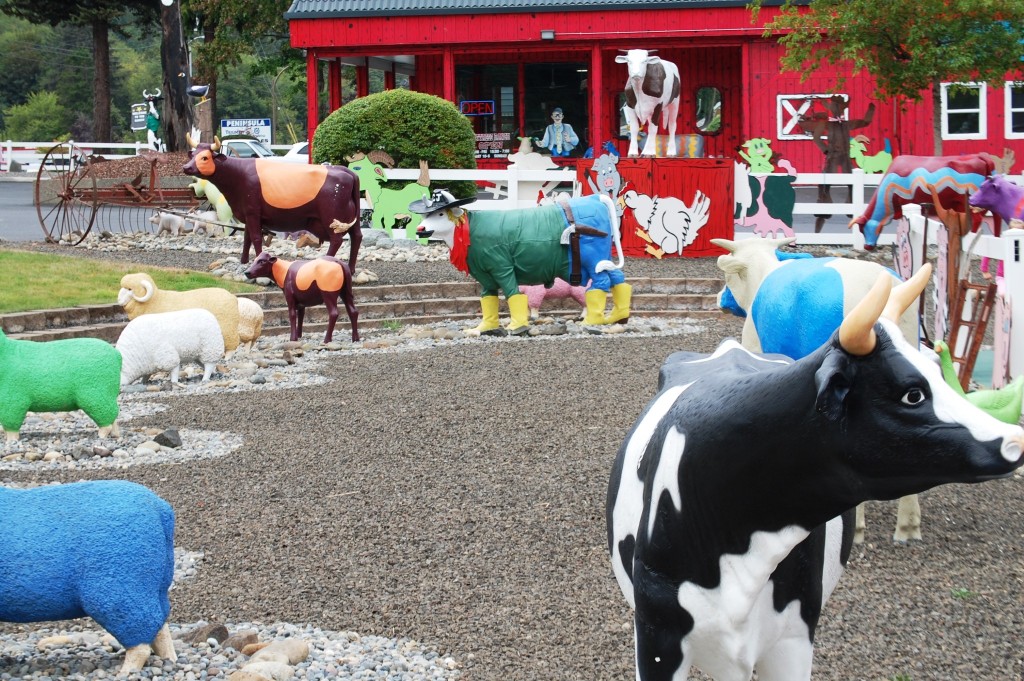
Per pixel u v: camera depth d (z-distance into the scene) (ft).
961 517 23.21
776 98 88.63
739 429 9.87
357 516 24.25
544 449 29.12
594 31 89.10
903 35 67.77
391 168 69.97
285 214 56.65
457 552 21.88
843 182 67.10
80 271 55.06
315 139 72.18
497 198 78.13
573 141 97.40
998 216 47.42
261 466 28.43
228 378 40.04
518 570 20.83
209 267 59.00
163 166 71.77
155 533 16.43
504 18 89.61
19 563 15.88
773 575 10.78
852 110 88.02
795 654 11.20
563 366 40.81
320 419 33.42
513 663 16.97
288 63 164.45
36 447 30.66
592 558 21.31
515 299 47.98
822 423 9.34
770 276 21.62
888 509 23.94
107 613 16.03
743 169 66.85
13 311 45.62
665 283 56.49
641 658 11.07
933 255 55.11
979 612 18.35
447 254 65.10
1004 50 66.49
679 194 65.62
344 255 64.69
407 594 19.86
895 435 9.04
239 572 21.17
